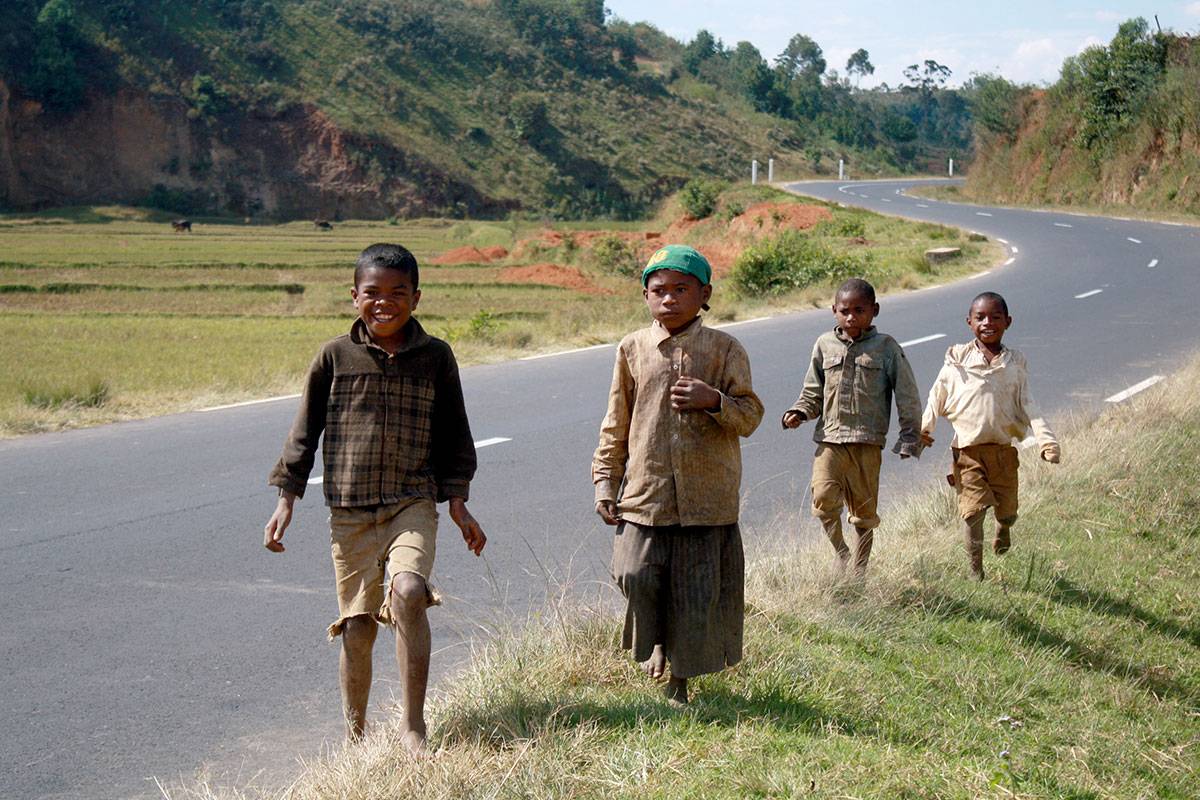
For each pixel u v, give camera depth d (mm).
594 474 4445
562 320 20719
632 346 4371
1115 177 55062
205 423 11336
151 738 4496
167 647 5473
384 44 115000
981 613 5906
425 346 4062
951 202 62125
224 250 54812
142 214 85250
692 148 120250
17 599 6129
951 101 186125
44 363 17750
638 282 38812
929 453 10000
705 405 4129
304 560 6906
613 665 4648
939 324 18281
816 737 4055
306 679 5121
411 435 4020
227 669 5215
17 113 88250
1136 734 4734
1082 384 12688
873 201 61125
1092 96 58188
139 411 12070
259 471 9203
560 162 108375
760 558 6277
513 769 3584
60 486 8672
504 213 99375
